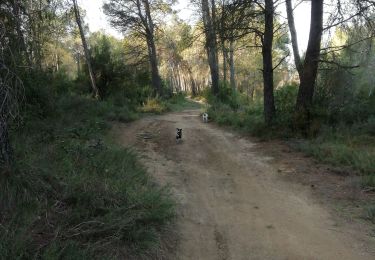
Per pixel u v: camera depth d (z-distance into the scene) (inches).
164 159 470.0
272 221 283.1
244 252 236.5
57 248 178.4
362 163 390.0
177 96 1737.2
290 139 548.7
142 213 234.1
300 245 245.0
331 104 601.6
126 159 366.9
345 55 653.3
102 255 194.5
